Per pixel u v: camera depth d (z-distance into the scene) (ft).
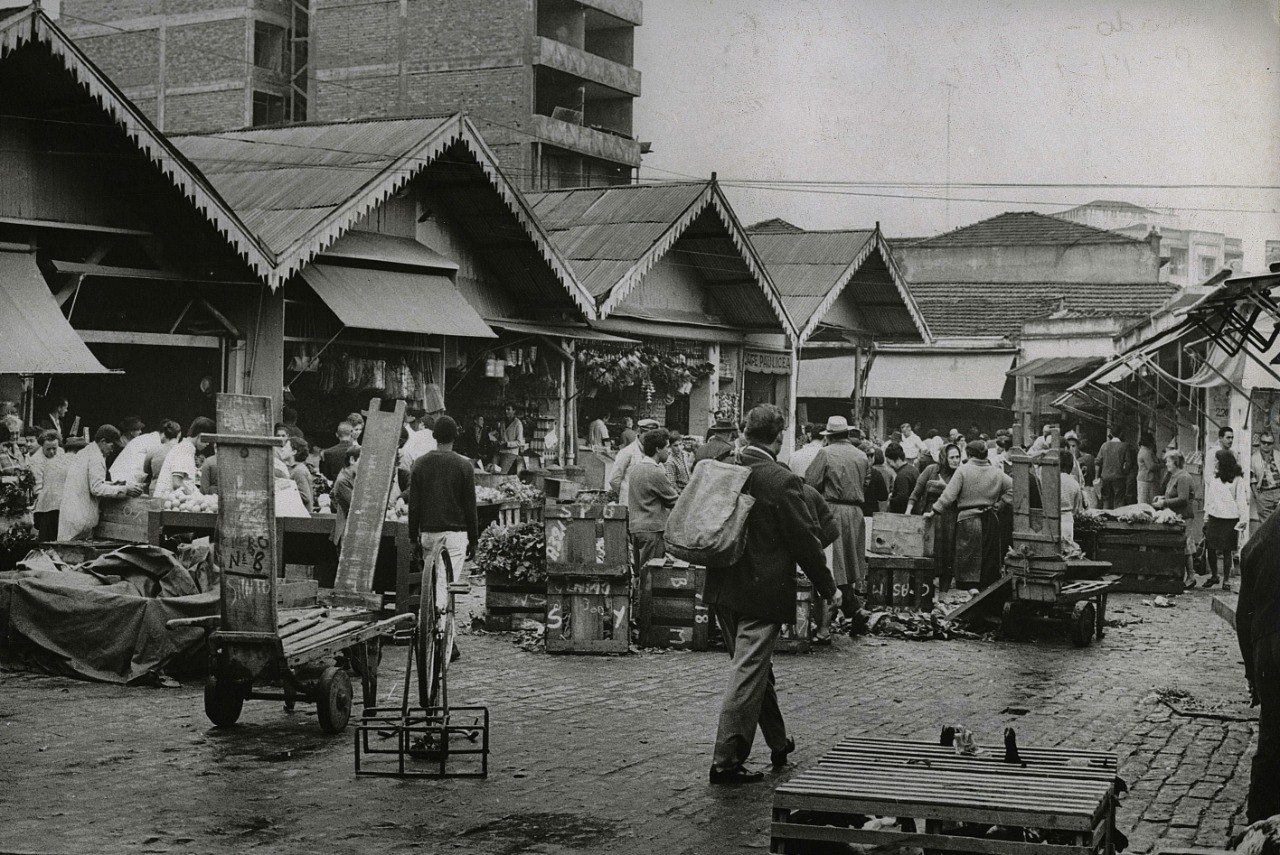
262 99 192.13
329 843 20.93
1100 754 20.21
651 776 25.67
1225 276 80.53
